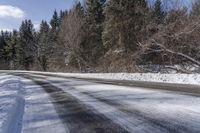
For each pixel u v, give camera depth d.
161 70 29.88
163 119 7.02
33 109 9.95
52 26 89.19
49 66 65.38
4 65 103.06
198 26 25.92
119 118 7.48
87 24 52.44
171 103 9.19
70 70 51.97
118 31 37.16
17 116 8.78
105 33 39.06
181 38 27.19
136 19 35.88
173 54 28.33
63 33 54.94
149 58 32.28
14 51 100.31
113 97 11.51
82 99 11.59
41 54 77.25
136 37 34.97
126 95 11.88
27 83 24.20
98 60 48.44
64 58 58.09
